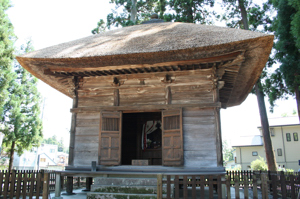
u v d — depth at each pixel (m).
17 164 43.16
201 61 8.45
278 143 35.50
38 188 7.72
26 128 23.41
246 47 7.67
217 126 8.78
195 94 9.24
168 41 8.52
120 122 9.63
